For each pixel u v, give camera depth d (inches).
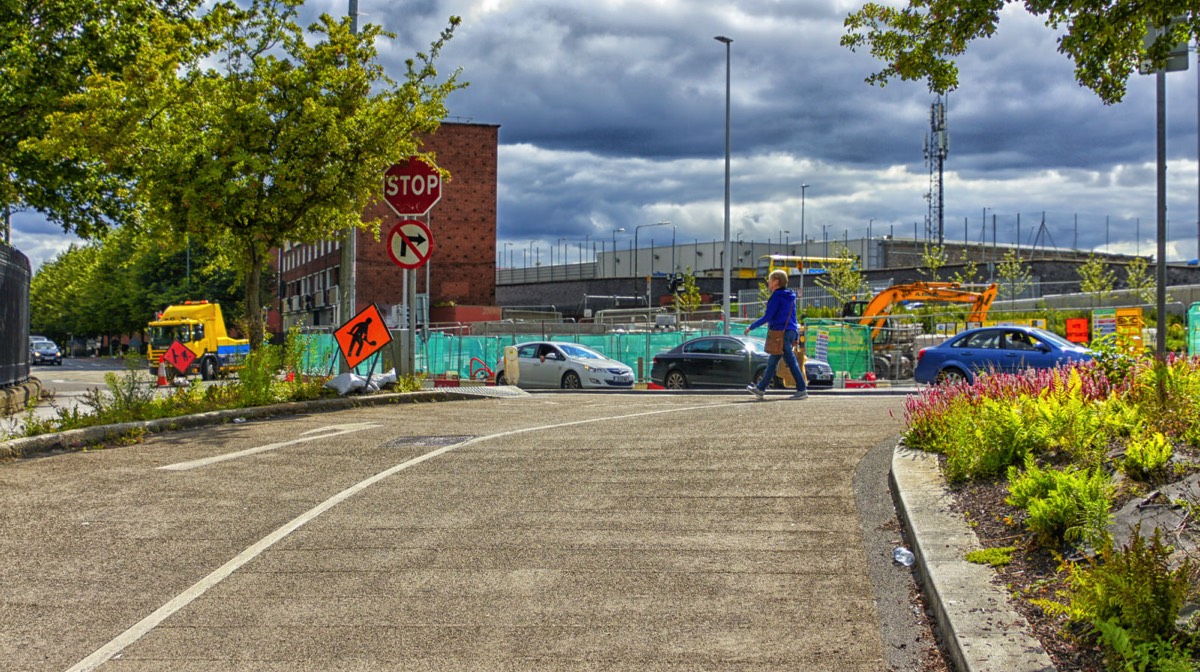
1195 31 243.1
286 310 3412.9
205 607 213.5
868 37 297.9
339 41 619.2
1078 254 3319.4
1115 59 253.0
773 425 432.8
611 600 212.5
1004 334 866.8
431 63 647.8
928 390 386.0
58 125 594.6
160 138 589.6
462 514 289.1
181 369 1334.9
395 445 413.7
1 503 311.1
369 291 2561.5
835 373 1148.5
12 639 196.7
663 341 1347.2
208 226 602.5
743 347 962.1
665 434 416.5
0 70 923.4
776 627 194.2
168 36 605.9
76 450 418.3
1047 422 283.3
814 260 2881.4
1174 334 998.4
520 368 1107.3
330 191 619.8
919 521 239.9
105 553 255.9
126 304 3265.3
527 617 203.3
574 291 3548.2
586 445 395.5
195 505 306.3
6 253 872.3
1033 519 212.2
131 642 193.8
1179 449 255.0
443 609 209.0
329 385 614.2
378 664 179.8
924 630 189.2
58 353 2770.7
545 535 264.5
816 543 249.8
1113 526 203.5
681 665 176.6
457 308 2596.0
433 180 660.1
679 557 241.9
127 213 1071.6
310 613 208.4
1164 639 154.6
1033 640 164.4
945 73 286.4
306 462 376.5
